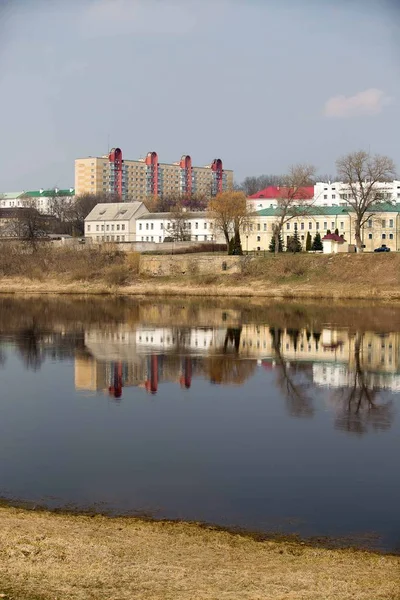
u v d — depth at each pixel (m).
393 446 38.12
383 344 71.69
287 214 161.50
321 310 102.62
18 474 33.50
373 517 28.20
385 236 168.50
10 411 45.62
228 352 67.38
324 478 33.03
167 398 49.16
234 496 30.58
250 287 131.25
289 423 42.78
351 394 50.25
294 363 61.69
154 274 144.50
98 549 23.73
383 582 21.67
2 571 21.66
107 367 60.09
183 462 35.41
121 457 36.22
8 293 135.50
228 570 22.42
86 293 135.00
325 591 20.91
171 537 25.36
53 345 72.12
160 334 79.50
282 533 26.39
